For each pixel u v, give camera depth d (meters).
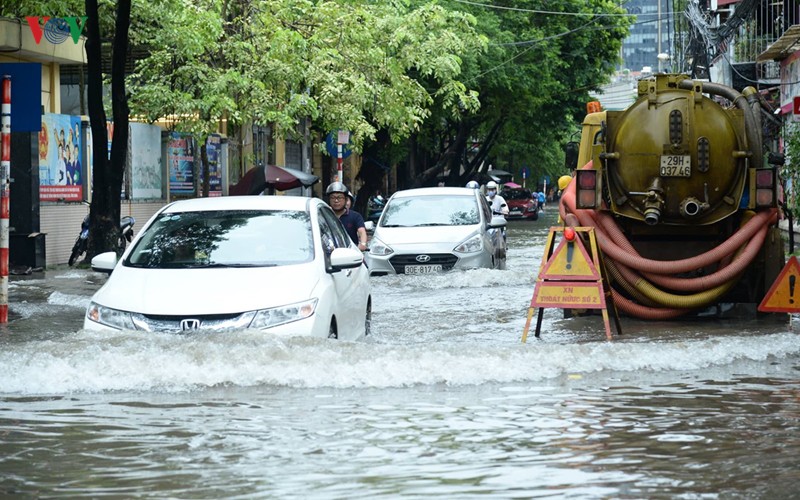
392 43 69.12
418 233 42.72
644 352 20.33
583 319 28.98
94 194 50.00
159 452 13.32
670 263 27.55
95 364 18.02
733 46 92.69
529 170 196.38
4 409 16.03
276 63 62.47
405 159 124.19
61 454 13.25
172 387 17.59
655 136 28.22
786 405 16.41
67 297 33.94
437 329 27.05
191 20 57.12
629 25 126.06
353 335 23.08
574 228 25.67
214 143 78.38
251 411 15.77
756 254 27.83
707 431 14.52
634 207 28.58
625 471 12.31
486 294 36.06
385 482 11.83
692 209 27.91
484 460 12.85
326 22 66.25
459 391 17.50
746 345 21.66
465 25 73.88
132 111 63.09
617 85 163.50
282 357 18.39
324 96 66.44
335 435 14.22
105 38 61.53
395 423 14.98
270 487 11.65
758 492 11.44
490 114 118.75
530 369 19.08
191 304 19.55
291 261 21.25
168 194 69.69
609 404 16.44
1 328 26.97
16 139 49.09
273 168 68.38
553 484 11.73
